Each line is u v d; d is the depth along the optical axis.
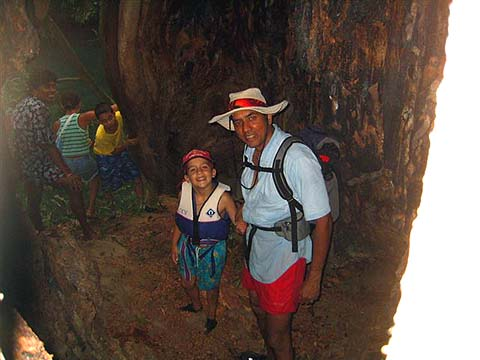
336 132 5.09
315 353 4.00
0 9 3.47
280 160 2.93
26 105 4.57
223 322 4.36
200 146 6.49
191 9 5.96
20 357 2.36
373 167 4.75
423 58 3.88
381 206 4.70
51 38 9.87
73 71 11.87
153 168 6.62
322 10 4.90
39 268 3.13
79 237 5.46
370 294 4.51
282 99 5.71
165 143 6.50
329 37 4.91
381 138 4.63
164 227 5.77
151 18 5.84
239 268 5.05
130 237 5.51
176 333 4.23
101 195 6.56
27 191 4.98
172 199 6.55
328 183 4.19
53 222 5.83
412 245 1.46
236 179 6.46
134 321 4.25
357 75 4.75
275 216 3.05
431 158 1.40
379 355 2.87
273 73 5.76
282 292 3.17
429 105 3.77
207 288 4.10
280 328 3.30
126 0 5.71
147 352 3.96
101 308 3.96
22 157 4.70
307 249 3.20
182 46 6.09
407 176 4.21
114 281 4.68
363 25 4.58
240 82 6.20
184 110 6.37
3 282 2.70
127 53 5.92
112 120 5.73
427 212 1.40
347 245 5.09
